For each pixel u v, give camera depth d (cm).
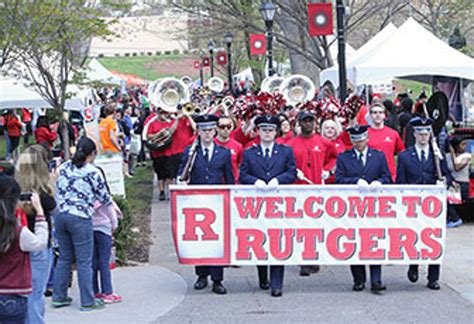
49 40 1909
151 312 1012
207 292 1111
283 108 1391
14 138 3048
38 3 1834
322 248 1077
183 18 4334
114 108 2042
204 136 1102
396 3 3156
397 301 1045
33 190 844
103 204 1033
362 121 1633
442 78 2375
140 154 2898
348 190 1073
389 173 1101
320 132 1352
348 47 2966
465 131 1611
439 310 1001
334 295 1081
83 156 997
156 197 2064
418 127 1095
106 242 1049
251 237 1076
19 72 2011
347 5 2650
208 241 1079
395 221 1077
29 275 708
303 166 1190
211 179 1098
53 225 1055
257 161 1088
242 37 4284
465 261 1277
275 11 2638
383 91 3061
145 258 1344
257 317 981
